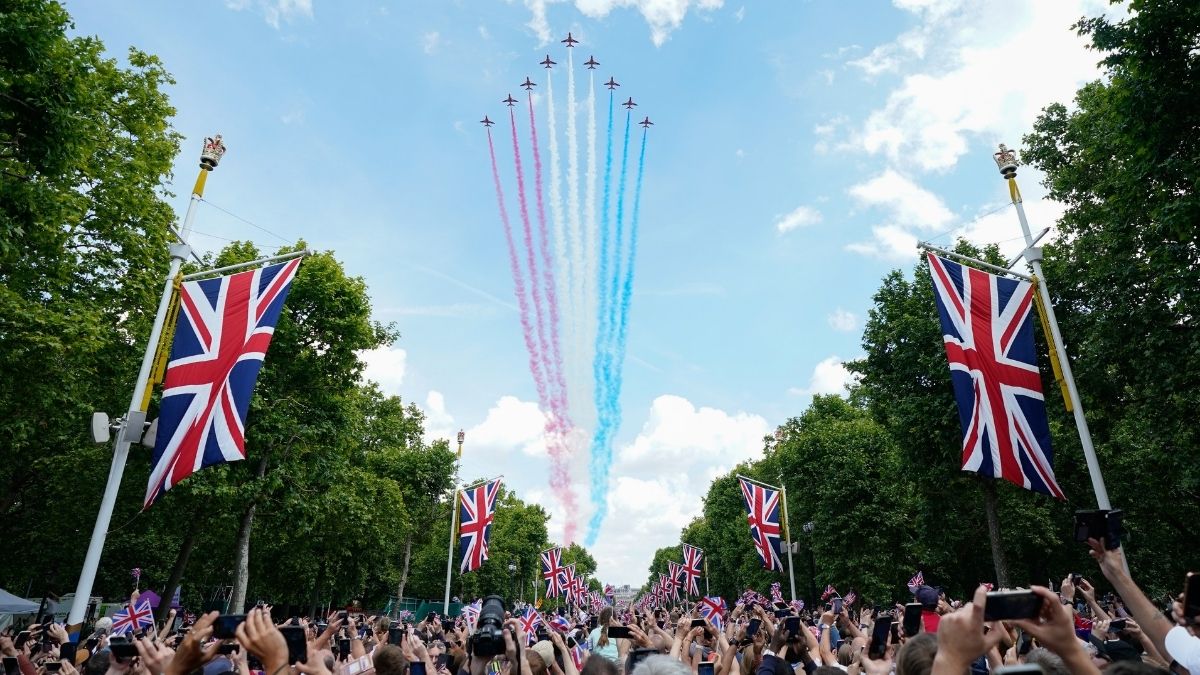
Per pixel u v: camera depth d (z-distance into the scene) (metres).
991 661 6.29
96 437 15.55
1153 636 4.61
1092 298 26.69
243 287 16.61
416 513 63.03
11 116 15.33
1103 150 23.38
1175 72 17.34
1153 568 37.31
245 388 15.81
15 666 10.70
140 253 26.50
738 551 73.56
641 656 6.39
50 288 23.56
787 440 65.81
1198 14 16.30
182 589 53.59
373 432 57.91
